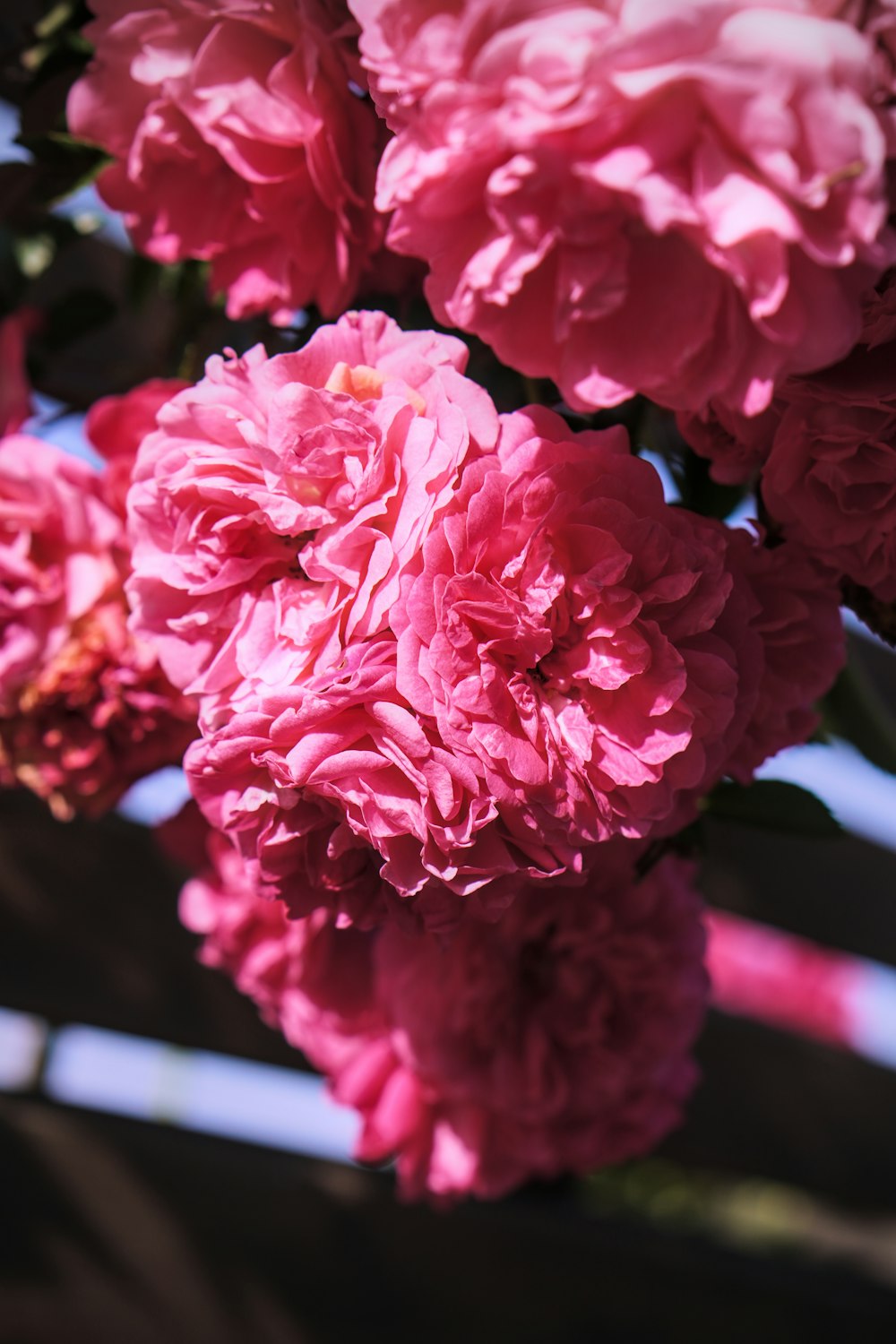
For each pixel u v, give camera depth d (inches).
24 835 27.2
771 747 16.4
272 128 16.0
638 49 12.9
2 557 18.9
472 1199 30.9
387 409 14.4
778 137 12.9
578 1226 32.2
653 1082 21.0
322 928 19.4
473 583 14.3
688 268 13.8
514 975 19.2
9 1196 25.5
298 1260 28.0
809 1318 34.1
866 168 13.0
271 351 19.7
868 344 15.1
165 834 20.9
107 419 18.4
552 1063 19.5
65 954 26.9
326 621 14.4
